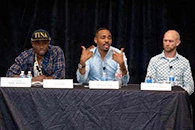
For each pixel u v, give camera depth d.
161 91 2.93
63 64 4.03
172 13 5.38
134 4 5.35
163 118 2.92
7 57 5.53
